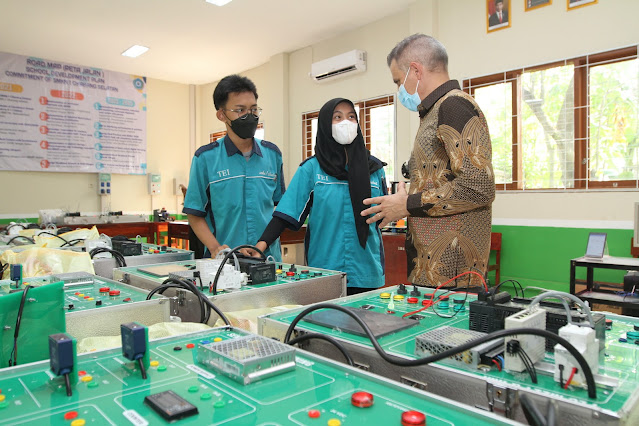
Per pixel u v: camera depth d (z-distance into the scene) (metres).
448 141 1.12
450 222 1.19
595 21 3.29
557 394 0.57
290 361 0.64
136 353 0.62
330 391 0.58
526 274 3.69
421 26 4.20
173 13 4.43
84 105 6.01
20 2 4.12
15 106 5.50
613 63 3.25
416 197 1.17
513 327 0.65
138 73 6.41
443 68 1.34
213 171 1.90
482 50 3.90
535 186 3.67
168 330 0.94
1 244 2.25
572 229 3.45
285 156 5.69
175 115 6.91
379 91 4.72
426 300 1.09
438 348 0.68
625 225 3.20
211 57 5.76
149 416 0.51
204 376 0.63
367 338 0.80
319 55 5.30
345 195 1.68
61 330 0.85
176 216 6.93
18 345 0.79
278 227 1.69
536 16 3.58
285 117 5.68
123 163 6.38
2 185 5.49
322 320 0.89
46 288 0.82
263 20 4.64
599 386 0.59
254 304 1.27
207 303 1.05
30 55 5.56
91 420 0.50
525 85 3.69
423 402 0.54
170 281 1.23
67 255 1.59
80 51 5.45
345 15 4.55
